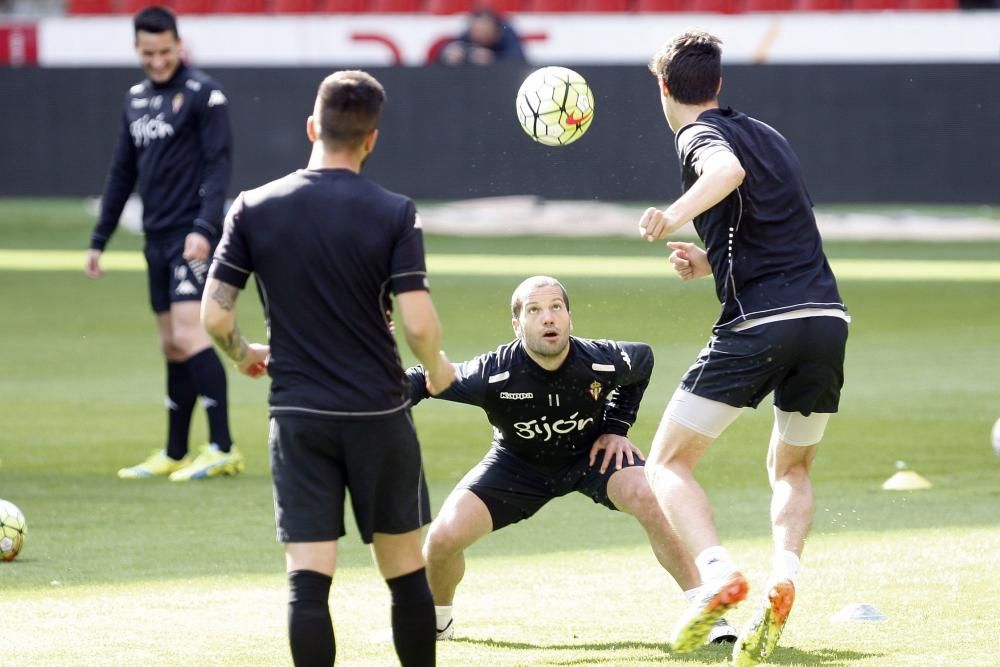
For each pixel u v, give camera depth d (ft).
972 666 47.52
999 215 218.79
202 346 91.91
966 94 211.20
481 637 54.34
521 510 56.90
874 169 215.10
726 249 50.93
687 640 46.24
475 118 220.02
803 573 63.36
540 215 219.61
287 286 43.09
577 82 65.51
